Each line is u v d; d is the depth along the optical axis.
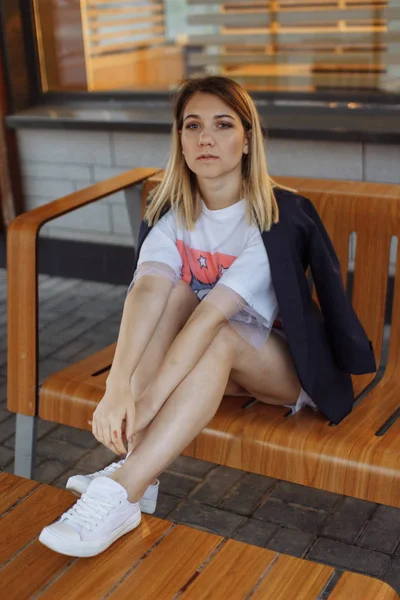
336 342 2.07
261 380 2.06
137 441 1.95
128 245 4.13
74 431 2.93
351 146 3.49
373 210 2.30
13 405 2.37
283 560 1.60
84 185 4.16
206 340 1.92
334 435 1.98
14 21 4.11
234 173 2.06
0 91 4.12
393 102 3.68
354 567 2.20
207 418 1.89
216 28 3.93
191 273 2.14
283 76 3.88
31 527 1.73
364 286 2.35
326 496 2.51
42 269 4.41
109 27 4.11
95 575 1.60
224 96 1.99
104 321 3.80
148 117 3.90
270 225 2.01
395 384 2.24
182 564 1.61
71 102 4.26
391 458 1.87
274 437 1.98
